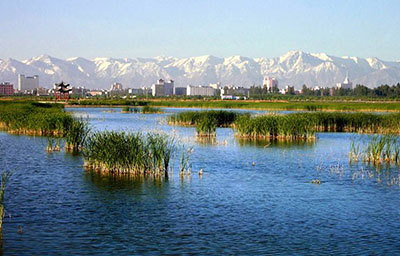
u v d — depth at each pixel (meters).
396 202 20.89
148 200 20.91
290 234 16.53
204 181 24.98
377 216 18.72
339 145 41.19
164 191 22.61
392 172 28.02
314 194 22.28
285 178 26.08
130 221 17.86
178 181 24.92
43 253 14.65
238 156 34.16
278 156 34.31
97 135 31.08
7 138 44.19
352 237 16.27
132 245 15.37
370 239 16.08
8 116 56.66
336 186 24.09
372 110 94.56
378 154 32.91
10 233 16.41
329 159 33.06
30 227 17.05
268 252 14.86
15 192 22.20
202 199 21.16
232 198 21.38
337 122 56.78
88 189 22.91
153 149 26.94
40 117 50.09
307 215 18.81
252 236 16.30
